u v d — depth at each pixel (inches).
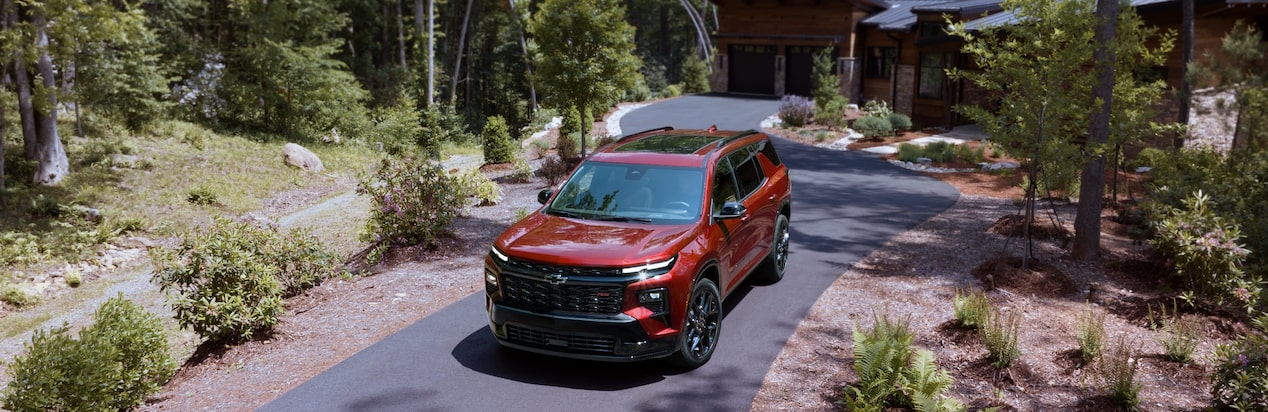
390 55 2089.1
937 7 1214.3
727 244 276.1
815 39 1577.3
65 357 225.5
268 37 1170.0
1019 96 362.0
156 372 254.4
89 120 947.3
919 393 203.8
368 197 783.1
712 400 226.8
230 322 274.4
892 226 490.9
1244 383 211.2
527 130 1288.1
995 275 353.1
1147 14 813.9
